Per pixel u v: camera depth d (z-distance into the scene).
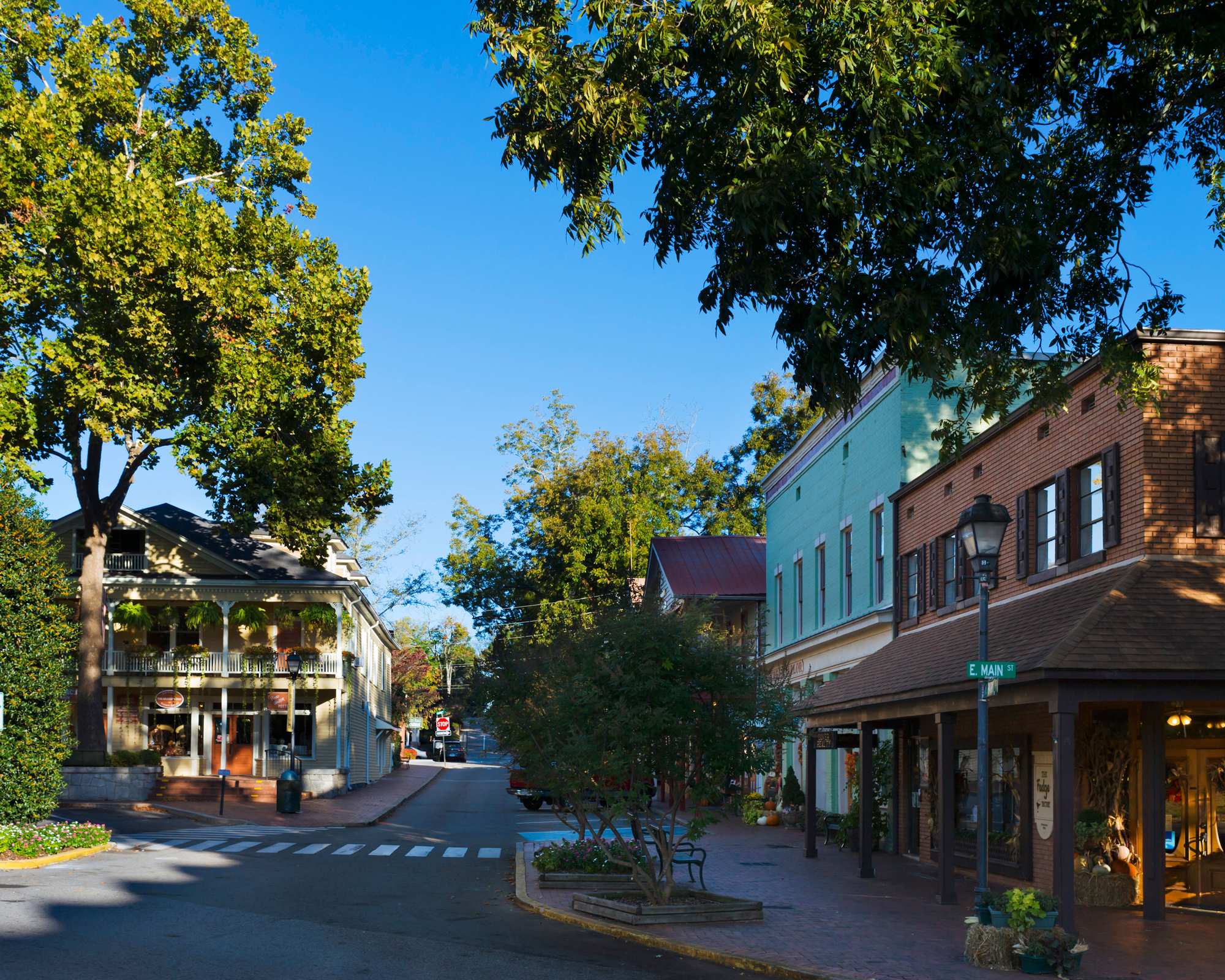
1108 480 16.09
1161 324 15.32
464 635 97.69
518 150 13.62
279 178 35.59
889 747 25.42
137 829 27.47
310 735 43.31
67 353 29.61
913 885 18.36
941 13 12.67
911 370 13.16
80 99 31.55
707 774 14.76
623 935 13.30
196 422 33.22
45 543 23.81
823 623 32.50
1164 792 14.70
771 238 12.73
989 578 12.66
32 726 22.69
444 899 16.33
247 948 11.65
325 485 34.94
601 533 61.47
